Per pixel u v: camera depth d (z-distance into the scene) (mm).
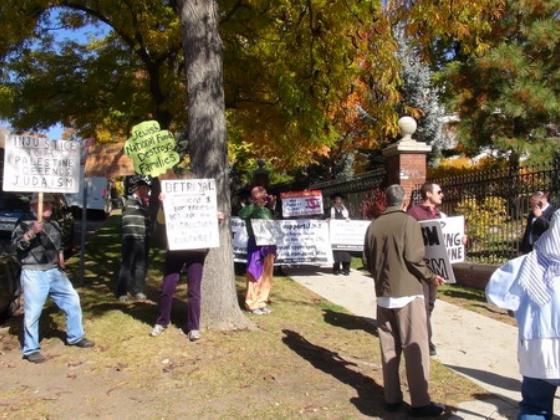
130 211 9070
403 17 8617
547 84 15797
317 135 10961
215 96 7234
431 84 18250
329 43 10086
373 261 5324
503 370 6473
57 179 7148
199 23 7172
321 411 5176
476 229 11391
